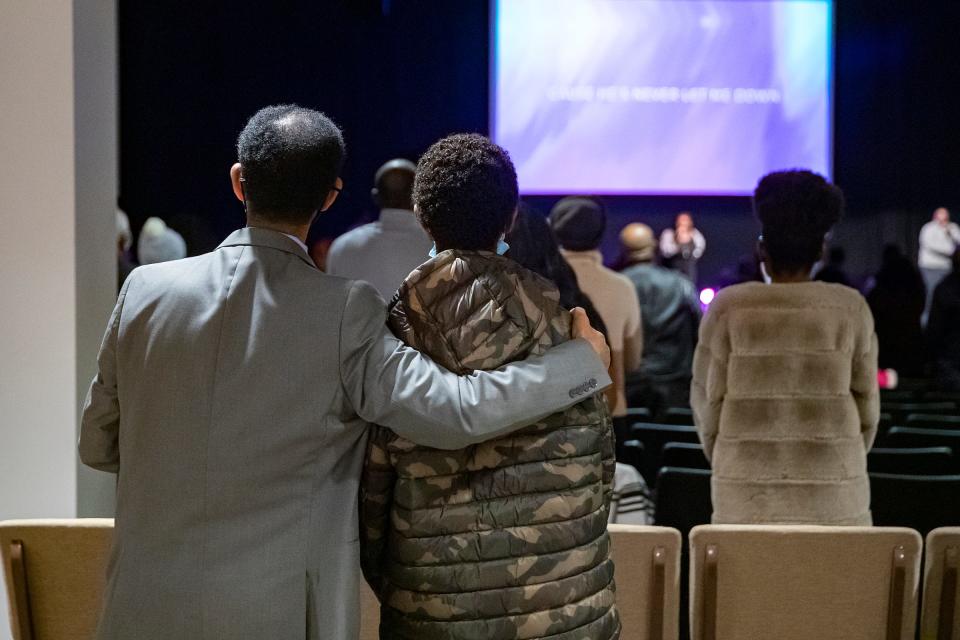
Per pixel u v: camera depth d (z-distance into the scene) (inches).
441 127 461.4
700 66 445.4
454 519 69.6
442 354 70.8
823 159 451.5
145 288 73.5
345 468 72.1
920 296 354.3
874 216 495.8
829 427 109.8
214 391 70.0
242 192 78.1
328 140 75.3
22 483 119.6
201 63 441.7
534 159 446.3
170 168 444.1
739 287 113.1
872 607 90.7
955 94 488.1
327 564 69.9
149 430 70.7
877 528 89.9
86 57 122.2
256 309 71.1
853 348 110.8
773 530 89.7
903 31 486.6
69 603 89.8
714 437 116.0
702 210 480.1
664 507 125.8
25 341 119.3
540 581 69.8
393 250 144.3
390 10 454.6
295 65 449.1
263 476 69.6
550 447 70.7
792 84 448.5
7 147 118.7
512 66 442.3
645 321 254.8
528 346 71.7
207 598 68.4
